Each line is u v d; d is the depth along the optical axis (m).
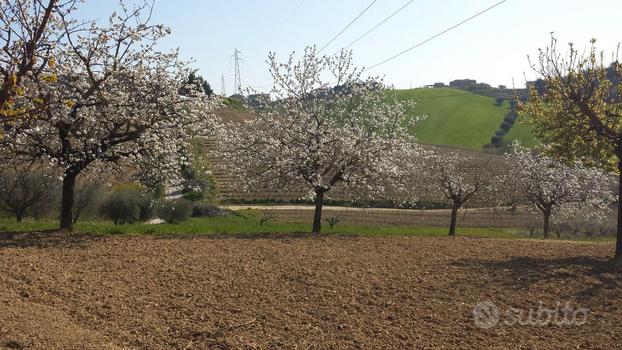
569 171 28.27
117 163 17.33
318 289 10.23
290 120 20.58
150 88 16.38
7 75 5.91
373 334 7.85
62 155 15.88
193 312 8.72
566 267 12.48
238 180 21.55
